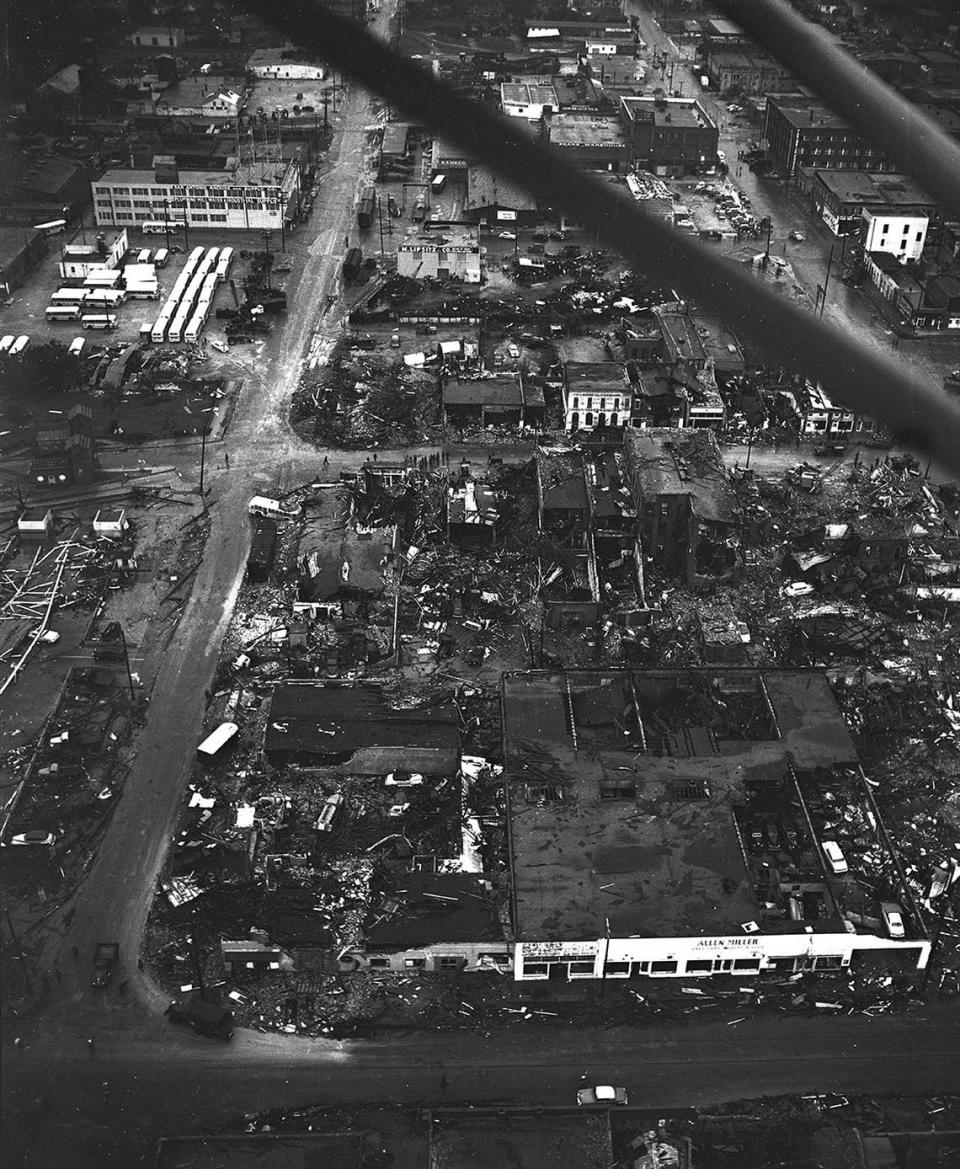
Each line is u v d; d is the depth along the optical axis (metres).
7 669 106.31
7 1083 72.19
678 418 145.62
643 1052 74.88
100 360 159.88
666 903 80.00
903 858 87.94
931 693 104.56
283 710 99.62
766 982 79.69
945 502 131.12
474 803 91.69
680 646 109.44
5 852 87.94
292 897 82.81
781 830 89.19
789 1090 72.38
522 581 118.06
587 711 97.69
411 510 128.50
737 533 116.38
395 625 109.69
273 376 159.25
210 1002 77.12
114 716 100.88
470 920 80.25
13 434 142.75
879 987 79.31
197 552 122.31
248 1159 66.06
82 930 81.94
